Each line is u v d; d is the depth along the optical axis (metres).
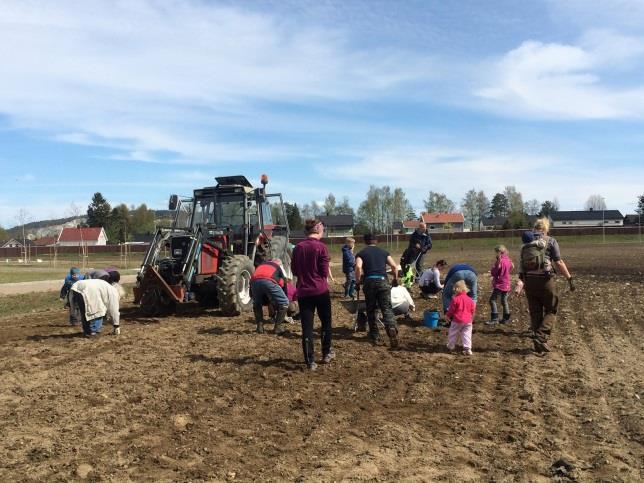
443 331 9.23
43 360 7.67
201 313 11.71
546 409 5.34
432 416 5.20
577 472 3.96
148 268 10.74
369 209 93.31
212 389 6.07
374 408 5.43
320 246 6.81
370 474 3.95
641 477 3.88
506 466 4.11
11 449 4.47
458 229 96.69
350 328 9.62
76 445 4.53
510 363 7.11
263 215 12.94
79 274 12.37
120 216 95.06
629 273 17.77
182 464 4.16
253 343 8.39
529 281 7.52
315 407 5.46
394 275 8.23
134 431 4.85
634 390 5.83
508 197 105.00
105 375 6.70
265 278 8.84
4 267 39.69
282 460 4.22
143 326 10.27
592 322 9.66
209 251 11.56
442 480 3.87
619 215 97.62
